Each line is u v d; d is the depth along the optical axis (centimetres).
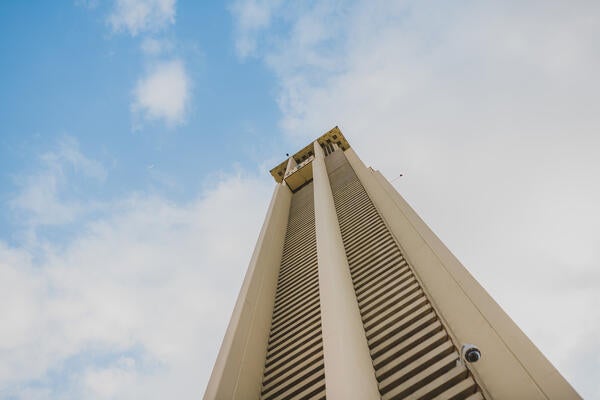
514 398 394
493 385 418
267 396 642
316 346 687
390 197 1151
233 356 661
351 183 1623
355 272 852
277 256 1286
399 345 546
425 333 540
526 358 430
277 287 1092
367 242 965
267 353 784
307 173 2281
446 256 700
